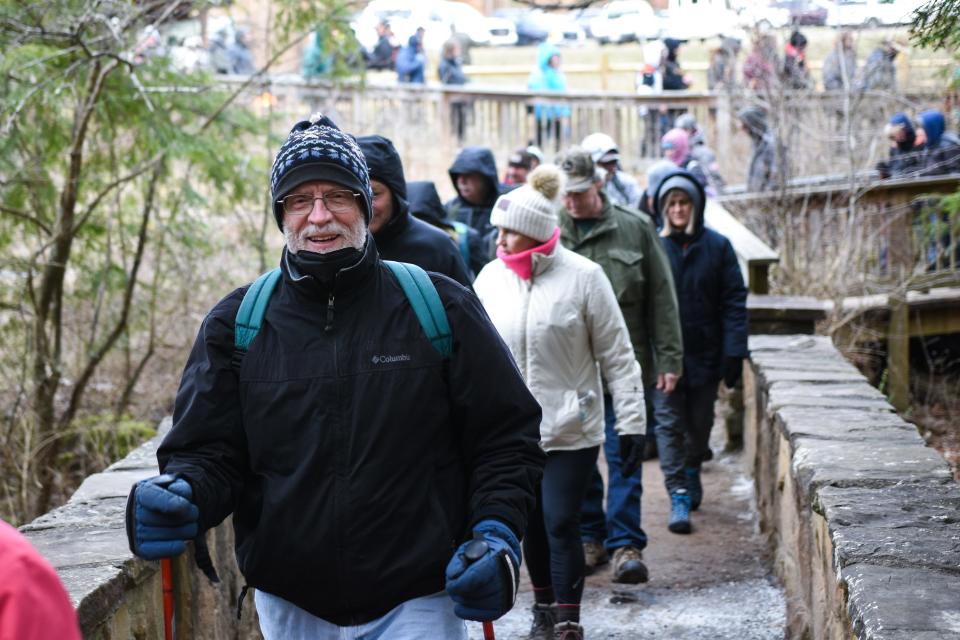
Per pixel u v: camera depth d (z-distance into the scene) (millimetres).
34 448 8336
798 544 4746
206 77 8891
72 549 3400
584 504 6055
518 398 2695
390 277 2709
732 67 13688
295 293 2662
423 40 19969
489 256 6609
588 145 9617
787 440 4922
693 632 5141
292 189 2623
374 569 2588
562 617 4656
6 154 7922
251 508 2699
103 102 8344
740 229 9328
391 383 2607
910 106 11359
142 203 9586
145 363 9625
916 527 3324
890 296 10695
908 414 10742
